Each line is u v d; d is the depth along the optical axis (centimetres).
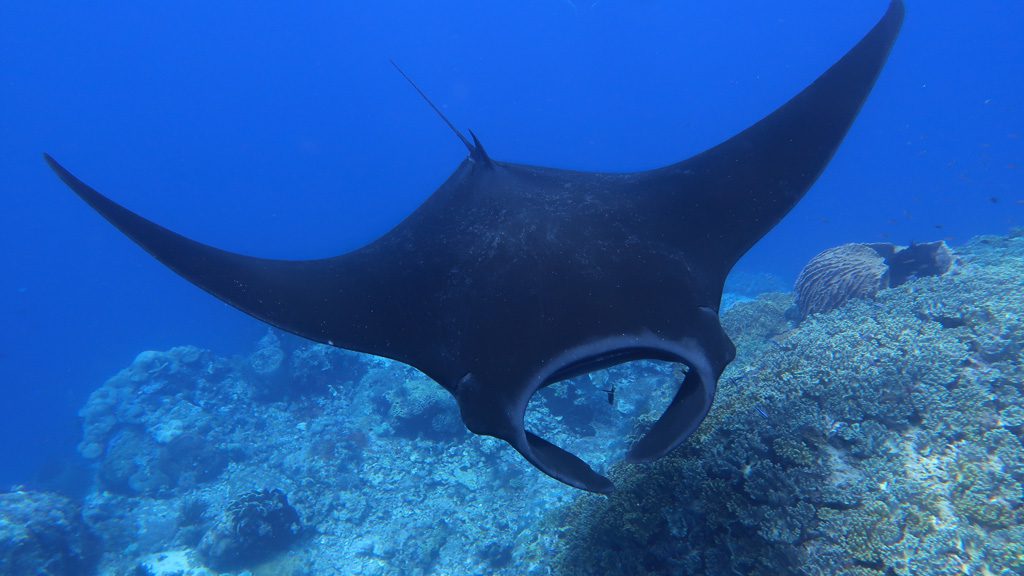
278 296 307
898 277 791
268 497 1004
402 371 1388
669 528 439
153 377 1669
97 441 1543
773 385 495
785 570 383
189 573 948
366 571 891
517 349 226
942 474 391
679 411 225
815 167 322
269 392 1580
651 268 248
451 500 983
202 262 309
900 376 451
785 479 407
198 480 1290
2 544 942
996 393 440
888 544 364
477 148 386
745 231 301
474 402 226
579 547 505
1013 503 364
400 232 379
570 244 256
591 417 1082
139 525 1153
